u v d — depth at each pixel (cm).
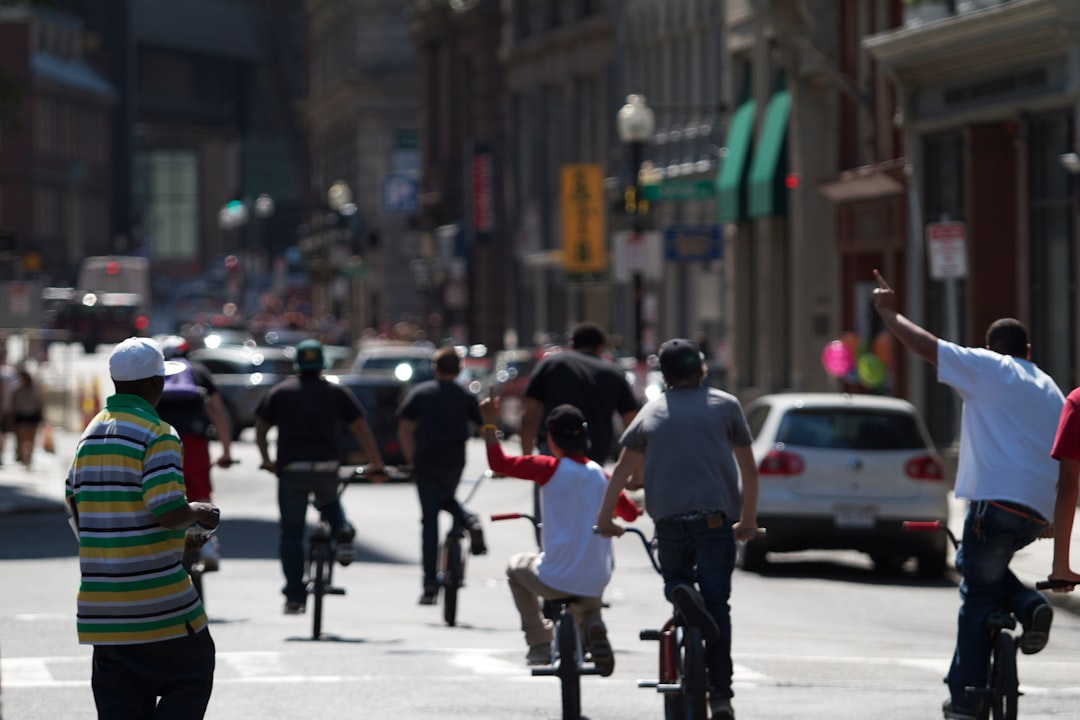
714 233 10700
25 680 3769
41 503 8400
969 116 8594
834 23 10669
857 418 5862
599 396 4116
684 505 2930
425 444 4794
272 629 4559
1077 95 7669
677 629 2945
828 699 3497
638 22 14625
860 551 5859
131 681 2386
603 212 15338
